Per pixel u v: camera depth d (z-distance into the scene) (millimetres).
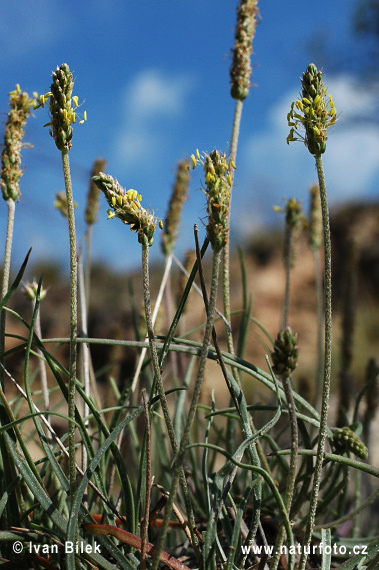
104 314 1416
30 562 279
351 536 416
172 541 377
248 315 400
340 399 460
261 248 2121
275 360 227
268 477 239
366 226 1976
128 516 277
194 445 246
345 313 557
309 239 540
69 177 235
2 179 291
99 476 300
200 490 398
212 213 220
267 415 557
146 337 342
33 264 1567
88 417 327
